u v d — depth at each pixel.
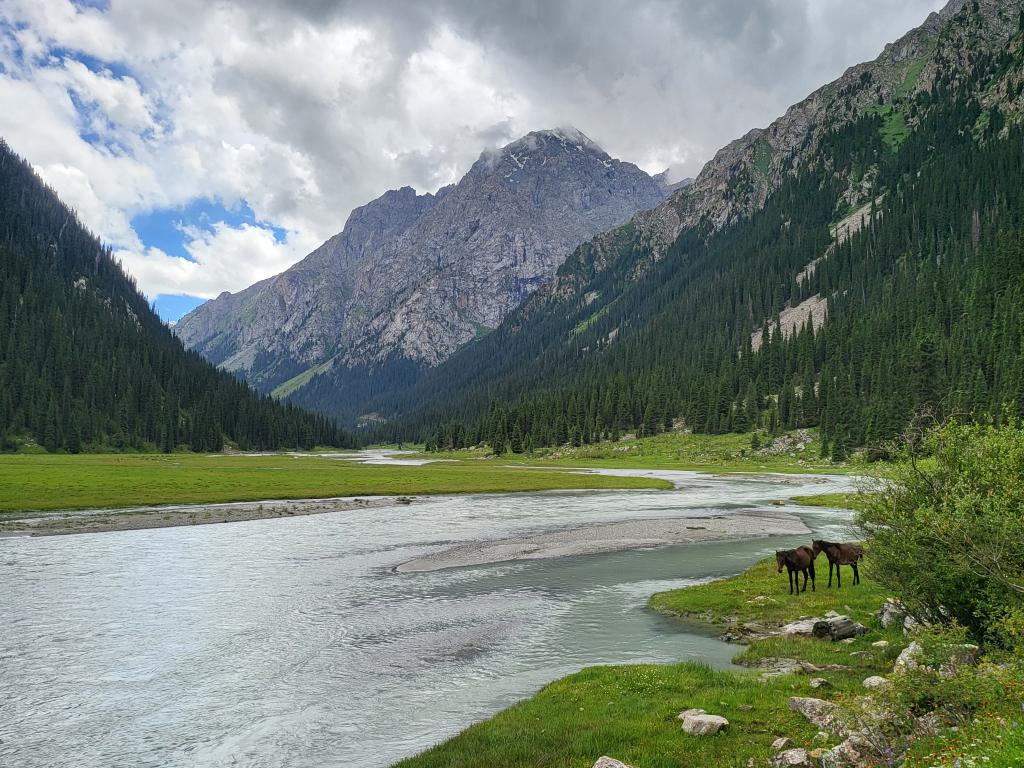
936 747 9.73
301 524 54.81
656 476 114.25
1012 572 14.48
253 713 16.50
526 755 12.79
